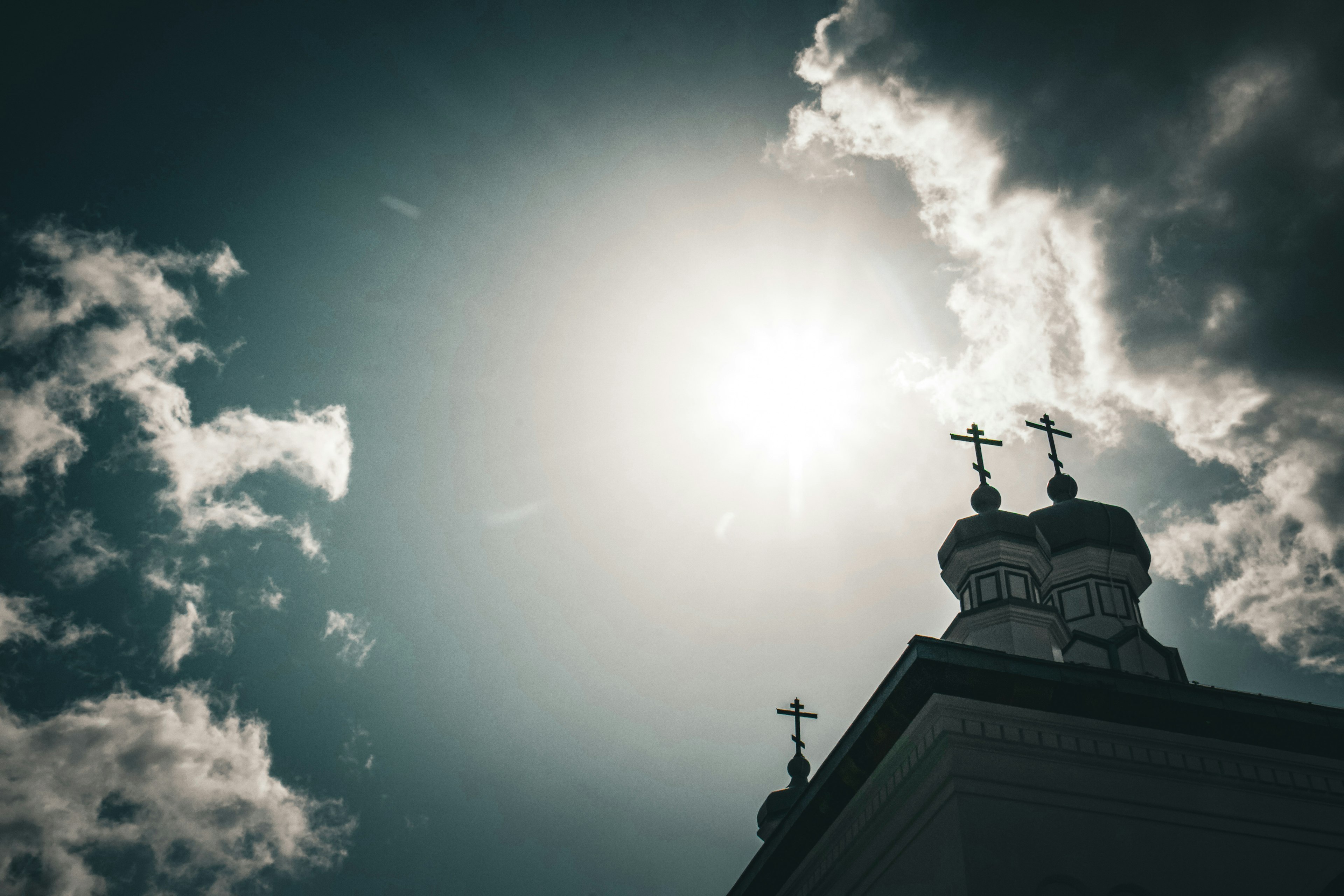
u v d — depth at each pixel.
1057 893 14.30
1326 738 16.33
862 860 16.94
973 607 21.62
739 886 20.77
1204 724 16.08
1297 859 15.38
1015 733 15.58
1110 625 25.31
